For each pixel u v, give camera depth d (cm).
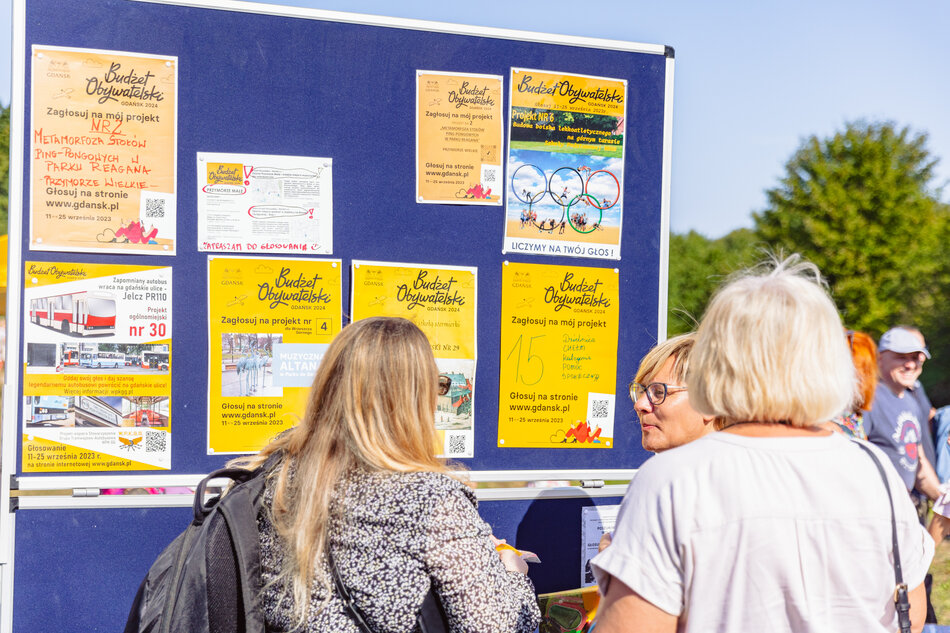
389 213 281
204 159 264
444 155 286
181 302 262
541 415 297
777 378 143
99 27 255
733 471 140
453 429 288
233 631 174
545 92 296
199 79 264
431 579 168
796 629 137
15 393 250
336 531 171
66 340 254
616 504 306
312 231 273
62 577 256
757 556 136
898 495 147
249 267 268
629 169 307
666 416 239
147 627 185
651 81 309
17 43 250
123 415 258
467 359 289
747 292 151
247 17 267
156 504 261
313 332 273
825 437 148
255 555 177
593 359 303
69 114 254
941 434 478
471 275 289
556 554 300
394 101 281
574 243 301
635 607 139
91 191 255
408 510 168
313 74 273
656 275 311
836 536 139
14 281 250
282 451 191
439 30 284
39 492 256
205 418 264
